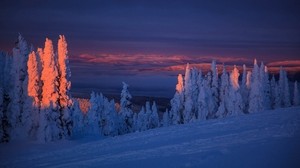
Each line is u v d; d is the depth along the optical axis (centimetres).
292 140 2003
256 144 2052
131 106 8112
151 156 2325
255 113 3691
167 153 2341
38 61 5688
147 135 3612
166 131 3656
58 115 5491
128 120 8050
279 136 2192
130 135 3894
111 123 7675
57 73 5497
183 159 2022
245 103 8219
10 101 5688
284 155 1698
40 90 5634
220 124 3366
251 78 8169
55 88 5469
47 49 5428
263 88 7875
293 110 3406
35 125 5528
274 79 8606
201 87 8056
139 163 2134
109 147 3253
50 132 5356
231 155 1886
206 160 1888
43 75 5469
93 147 3469
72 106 5700
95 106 7481
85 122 7362
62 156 3275
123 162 2262
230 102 7838
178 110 8244
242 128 2834
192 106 8138
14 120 5603
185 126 3772
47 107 5391
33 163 3216
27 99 5566
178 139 2948
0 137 5447
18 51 5734
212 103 8169
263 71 8025
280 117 3041
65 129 5588
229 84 8169
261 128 2631
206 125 3506
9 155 4569
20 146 5100
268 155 1750
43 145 5141
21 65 5703
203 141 2592
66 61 5612
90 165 2386
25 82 5662
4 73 5916
